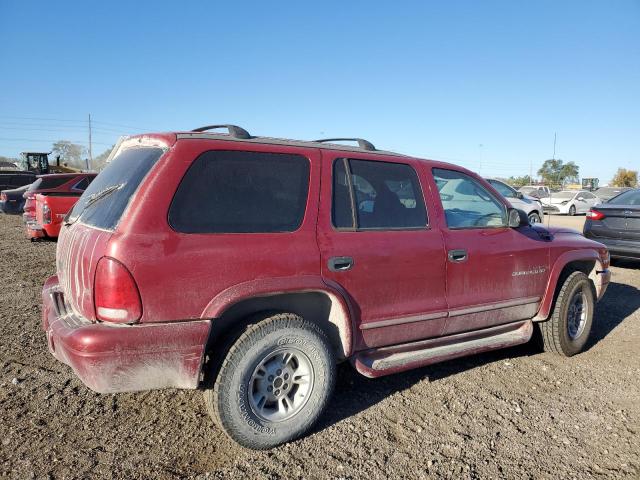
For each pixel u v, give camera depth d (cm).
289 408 309
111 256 259
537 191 2909
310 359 309
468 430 332
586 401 380
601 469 292
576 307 480
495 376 424
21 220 1836
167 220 272
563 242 464
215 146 295
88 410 342
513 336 432
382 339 350
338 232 328
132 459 287
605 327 571
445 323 381
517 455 304
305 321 305
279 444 304
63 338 267
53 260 944
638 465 297
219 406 283
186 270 271
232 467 283
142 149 307
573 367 450
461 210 403
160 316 267
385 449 306
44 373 400
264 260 294
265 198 306
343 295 320
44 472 271
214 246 280
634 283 809
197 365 277
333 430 327
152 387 273
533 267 433
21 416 331
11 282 732
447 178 405
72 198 1152
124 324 262
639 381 420
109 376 260
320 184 328
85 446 298
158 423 328
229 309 301
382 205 356
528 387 404
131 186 282
